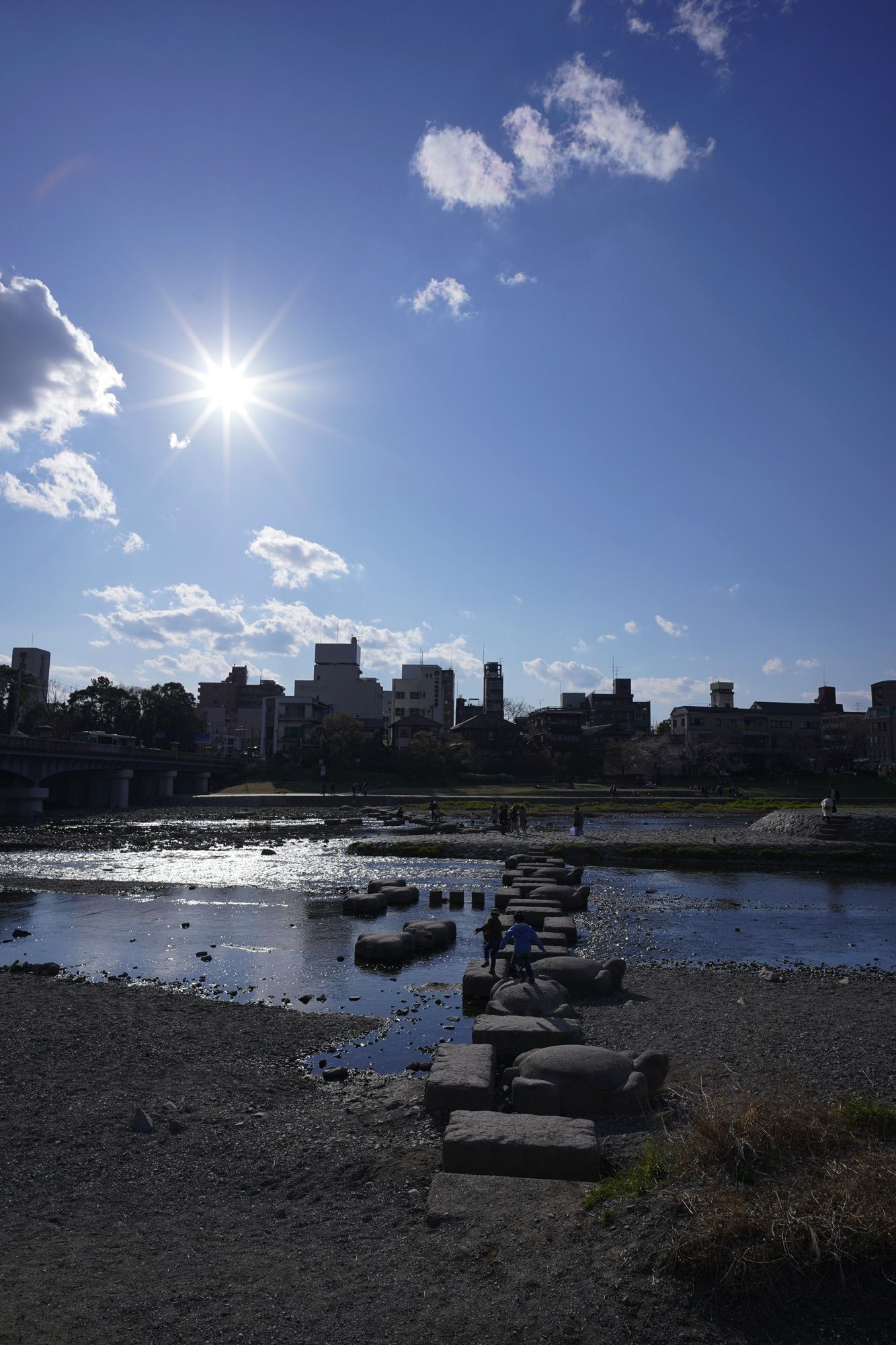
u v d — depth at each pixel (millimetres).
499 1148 8062
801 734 139125
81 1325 5742
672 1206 6684
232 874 37281
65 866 40438
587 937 23359
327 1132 9719
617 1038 13227
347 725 116500
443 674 168375
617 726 144250
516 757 128500
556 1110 9766
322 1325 5723
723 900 30266
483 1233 6828
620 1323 5566
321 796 90438
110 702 128625
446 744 120062
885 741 151250
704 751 125438
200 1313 5887
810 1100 8766
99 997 16016
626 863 40344
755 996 16219
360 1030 14219
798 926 25359
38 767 66938
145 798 92375
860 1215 6141
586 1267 6168
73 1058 12398
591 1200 7102
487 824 62750
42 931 24125
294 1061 12578
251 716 191750
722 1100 8453
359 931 24016
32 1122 10023
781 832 50281
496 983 16422
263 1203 7957
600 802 86562
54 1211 7801
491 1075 10648
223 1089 11258
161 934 23672
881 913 27766
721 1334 5453
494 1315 5723
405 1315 5801
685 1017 14492
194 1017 14766
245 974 18875
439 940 21953
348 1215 7613
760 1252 5914
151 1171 8727
